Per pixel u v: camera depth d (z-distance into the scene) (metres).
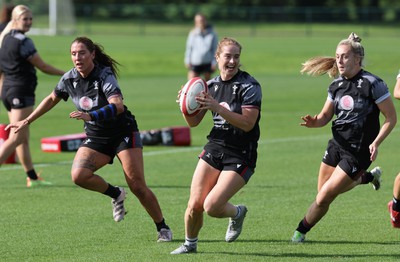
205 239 30.83
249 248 29.34
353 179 29.12
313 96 89.19
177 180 43.56
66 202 38.09
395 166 48.19
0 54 40.97
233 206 28.62
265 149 54.47
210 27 79.56
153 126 65.94
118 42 171.12
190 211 28.00
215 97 27.97
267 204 37.50
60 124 67.50
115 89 29.17
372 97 28.75
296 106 79.81
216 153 27.94
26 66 41.00
